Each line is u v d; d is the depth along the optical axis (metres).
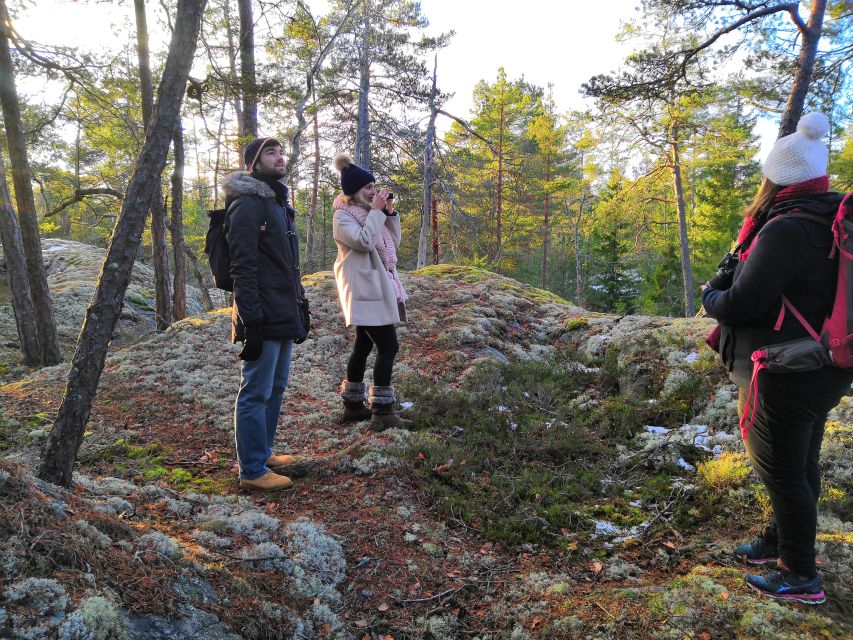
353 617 2.48
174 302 11.17
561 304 8.88
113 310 2.67
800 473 2.21
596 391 5.62
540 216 31.25
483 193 25.98
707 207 26.23
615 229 28.20
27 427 4.35
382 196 4.05
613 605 2.38
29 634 1.50
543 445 4.19
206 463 3.90
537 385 5.54
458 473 3.74
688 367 5.39
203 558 2.39
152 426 4.57
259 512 3.05
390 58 17.83
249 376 3.37
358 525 3.12
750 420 2.25
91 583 1.80
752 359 2.16
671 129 18.55
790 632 2.09
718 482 3.42
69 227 30.69
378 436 4.20
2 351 10.46
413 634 2.39
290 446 4.27
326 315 7.42
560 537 3.14
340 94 18.36
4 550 1.73
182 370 5.80
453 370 5.98
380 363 4.32
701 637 2.11
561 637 2.24
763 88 10.58
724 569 2.57
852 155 18.81
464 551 3.02
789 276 2.03
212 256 3.36
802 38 8.27
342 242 4.11
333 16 16.89
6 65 8.65
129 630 1.74
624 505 3.51
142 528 2.47
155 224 10.39
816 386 2.05
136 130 11.23
